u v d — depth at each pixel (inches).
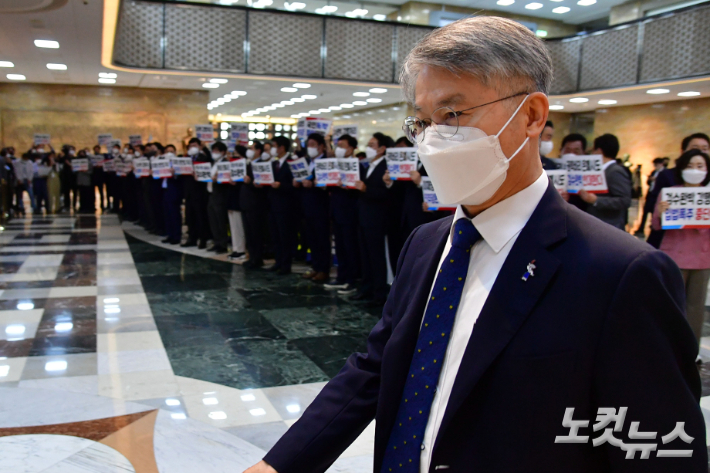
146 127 617.0
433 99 31.3
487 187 31.1
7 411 101.5
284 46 422.0
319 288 221.8
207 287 219.8
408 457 32.3
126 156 439.8
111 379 125.2
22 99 595.8
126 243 333.4
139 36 390.6
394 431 33.8
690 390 26.7
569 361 27.5
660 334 26.4
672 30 387.9
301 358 141.5
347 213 211.9
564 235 29.9
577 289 28.2
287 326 169.5
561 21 582.9
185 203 323.0
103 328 163.6
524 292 29.3
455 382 29.7
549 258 29.4
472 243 33.0
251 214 256.5
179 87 583.2
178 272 248.5
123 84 589.3
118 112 613.0
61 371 129.2
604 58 439.2
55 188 498.9
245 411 110.3
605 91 445.4
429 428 32.0
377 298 193.9
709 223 132.7
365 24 439.2
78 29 333.1
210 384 123.6
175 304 193.0
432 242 37.8
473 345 29.6
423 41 32.5
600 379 26.9
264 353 144.8
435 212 185.2
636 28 412.8
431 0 528.7
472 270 32.7
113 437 92.6
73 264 261.9
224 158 293.7
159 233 370.0
